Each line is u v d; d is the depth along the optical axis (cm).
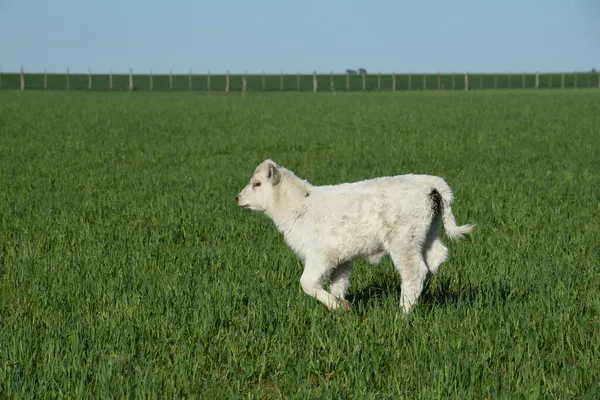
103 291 805
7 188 1590
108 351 632
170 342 671
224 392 557
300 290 805
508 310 718
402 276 752
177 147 2448
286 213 779
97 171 1886
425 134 2802
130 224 1230
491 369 598
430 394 537
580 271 890
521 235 1109
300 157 2144
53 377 568
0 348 637
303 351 643
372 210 747
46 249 1059
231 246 1034
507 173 1723
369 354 618
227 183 1622
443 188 755
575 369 573
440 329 666
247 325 686
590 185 1518
